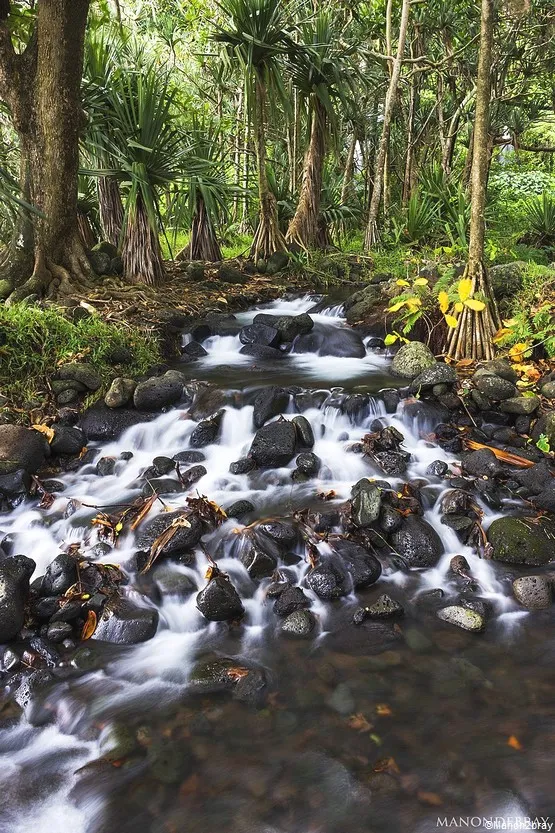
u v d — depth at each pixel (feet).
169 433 14.23
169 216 27.20
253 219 36.86
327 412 14.51
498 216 34.71
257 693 7.97
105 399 14.94
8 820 6.54
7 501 12.13
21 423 14.11
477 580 10.14
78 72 18.72
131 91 21.24
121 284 21.24
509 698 7.81
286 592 9.68
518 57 30.94
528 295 18.40
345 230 36.24
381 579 10.27
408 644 8.82
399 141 40.32
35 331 15.74
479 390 14.70
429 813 6.41
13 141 22.70
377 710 7.70
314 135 29.60
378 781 6.77
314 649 8.78
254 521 11.16
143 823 6.44
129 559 10.32
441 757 7.02
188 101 31.12
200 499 11.32
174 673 8.42
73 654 8.76
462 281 16.11
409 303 17.25
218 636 9.13
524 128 34.86
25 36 21.80
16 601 9.02
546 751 7.04
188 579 10.01
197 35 34.96
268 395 14.61
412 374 16.40
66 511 11.76
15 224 19.54
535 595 9.60
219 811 6.52
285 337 19.20
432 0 30.91
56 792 6.84
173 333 19.11
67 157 19.38
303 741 7.30
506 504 11.78
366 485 11.40
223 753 7.19
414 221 30.09
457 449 13.51
